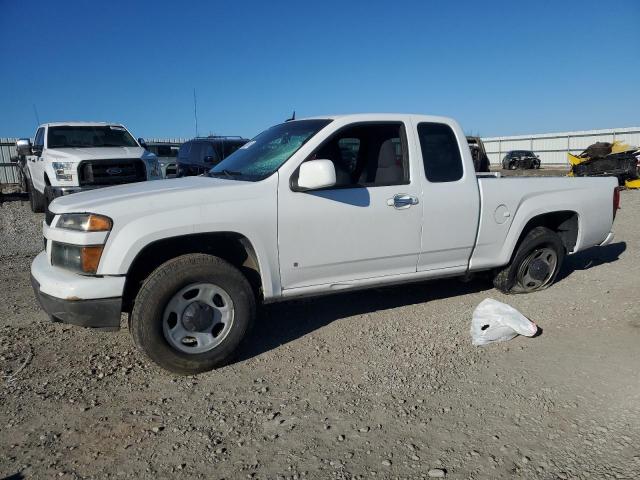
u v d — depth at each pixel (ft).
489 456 8.91
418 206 14.65
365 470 8.59
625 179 65.21
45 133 37.29
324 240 13.44
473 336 13.75
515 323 13.69
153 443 9.43
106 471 8.64
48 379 12.01
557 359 12.69
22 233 33.12
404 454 9.02
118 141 39.17
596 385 11.31
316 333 14.76
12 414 10.47
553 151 143.02
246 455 9.05
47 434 9.75
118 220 11.48
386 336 14.43
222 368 12.60
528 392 11.09
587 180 18.74
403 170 14.74
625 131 126.93
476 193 15.70
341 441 9.43
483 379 11.74
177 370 12.00
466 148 15.81
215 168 15.80
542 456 8.89
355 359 12.97
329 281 13.89
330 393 11.24
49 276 11.87
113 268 11.43
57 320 12.16
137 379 12.03
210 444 9.37
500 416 10.18
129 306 12.84
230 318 12.46
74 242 11.54
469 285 19.25
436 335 14.42
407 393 11.18
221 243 13.39
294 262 13.20
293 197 13.02
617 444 9.17
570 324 15.06
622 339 13.83
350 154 14.75
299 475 8.48
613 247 26.45
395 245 14.48
